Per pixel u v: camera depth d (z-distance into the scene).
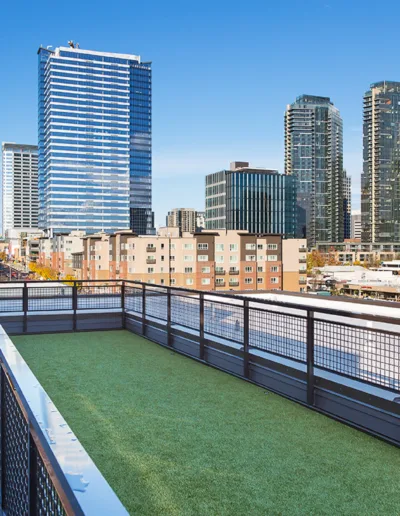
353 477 3.54
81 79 174.38
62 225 172.75
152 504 3.13
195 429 4.55
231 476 3.55
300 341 5.50
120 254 92.25
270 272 92.38
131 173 182.12
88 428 4.57
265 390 5.95
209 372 6.88
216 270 89.31
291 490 3.33
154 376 6.64
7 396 2.54
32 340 9.62
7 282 10.13
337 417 4.81
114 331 10.82
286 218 174.62
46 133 179.25
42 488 1.60
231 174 170.75
